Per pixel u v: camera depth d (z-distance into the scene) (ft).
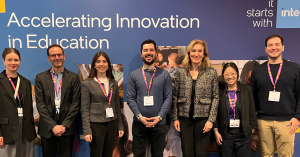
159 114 6.29
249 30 7.88
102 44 7.68
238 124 6.56
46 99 6.53
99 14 7.58
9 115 6.27
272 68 7.00
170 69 7.81
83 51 7.68
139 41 7.72
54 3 7.48
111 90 6.68
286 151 7.02
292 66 6.82
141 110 6.38
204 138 6.69
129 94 6.56
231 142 6.68
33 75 7.70
